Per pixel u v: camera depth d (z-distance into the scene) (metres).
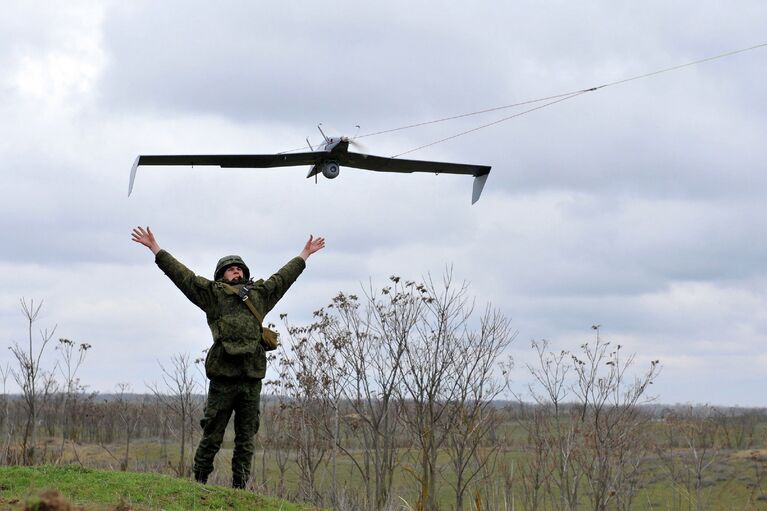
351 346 14.33
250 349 7.77
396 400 14.14
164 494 7.23
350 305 14.62
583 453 16.75
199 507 7.08
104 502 6.67
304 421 14.53
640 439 18.69
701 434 23.25
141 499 7.01
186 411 17.20
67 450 16.08
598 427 16.50
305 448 14.84
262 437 16.77
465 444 13.94
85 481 7.35
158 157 14.93
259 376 7.93
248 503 7.45
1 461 12.66
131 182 14.74
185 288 7.88
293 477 15.45
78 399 20.50
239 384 7.88
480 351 13.99
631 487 17.67
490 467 16.75
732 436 30.86
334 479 13.13
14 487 7.10
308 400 14.69
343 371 14.28
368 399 14.05
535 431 17.12
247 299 7.89
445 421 13.92
